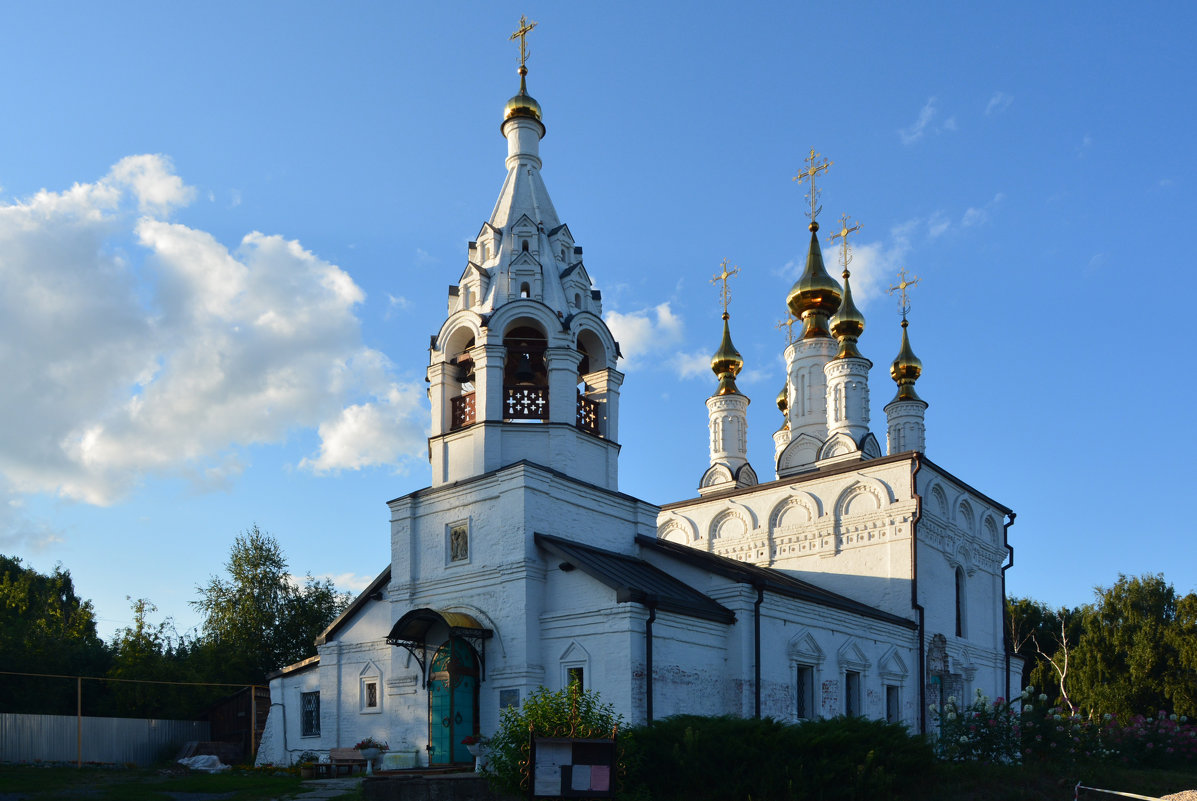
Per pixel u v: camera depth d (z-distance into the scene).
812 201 49.41
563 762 14.61
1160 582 53.22
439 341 30.45
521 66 34.31
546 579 26.86
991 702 38.91
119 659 40.03
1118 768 26.47
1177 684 47.69
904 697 33.56
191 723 36.28
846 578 36.59
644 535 30.47
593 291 31.75
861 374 43.84
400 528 29.73
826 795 18.92
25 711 37.19
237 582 50.38
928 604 35.72
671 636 25.58
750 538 39.66
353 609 31.02
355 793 21.61
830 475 37.78
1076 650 53.31
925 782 20.83
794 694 28.41
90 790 21.97
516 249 31.09
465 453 28.98
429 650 27.77
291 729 32.22
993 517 42.59
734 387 50.06
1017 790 21.17
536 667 26.02
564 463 28.55
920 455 35.75
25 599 55.75
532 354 30.03
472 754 25.73
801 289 47.91
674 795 19.25
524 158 33.50
